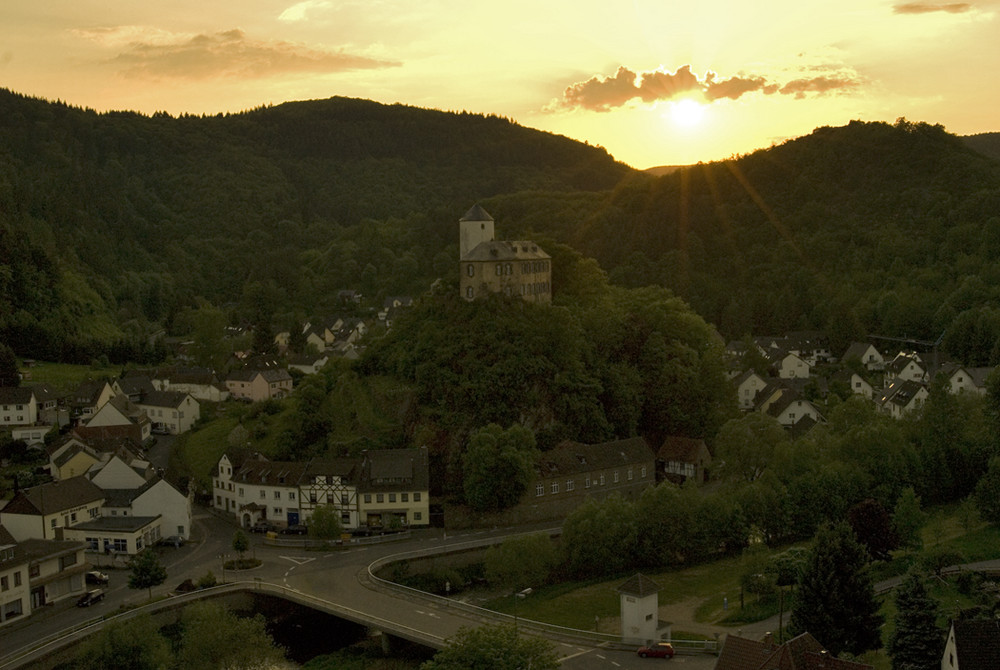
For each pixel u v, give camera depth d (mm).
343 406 180625
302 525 156250
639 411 191000
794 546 132125
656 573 130500
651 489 136000
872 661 92500
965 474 153500
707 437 191750
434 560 138875
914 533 121625
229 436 184875
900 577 114000
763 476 142000
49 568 123625
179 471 182000
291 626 125500
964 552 119938
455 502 158250
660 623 106438
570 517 135375
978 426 162875
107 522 147500
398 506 155875
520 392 175500
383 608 117250
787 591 114312
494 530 153625
